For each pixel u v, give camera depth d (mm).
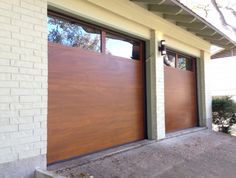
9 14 3512
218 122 10047
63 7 4332
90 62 5027
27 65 3672
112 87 5496
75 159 4547
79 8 4613
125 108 5816
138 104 6215
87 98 4926
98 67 5195
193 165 4941
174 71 7707
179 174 4414
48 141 4250
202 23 6859
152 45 6426
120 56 5801
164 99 7062
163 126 6551
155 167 4578
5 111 3432
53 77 4355
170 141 6453
